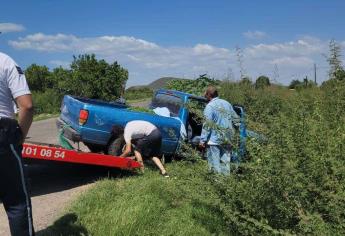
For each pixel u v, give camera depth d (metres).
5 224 6.14
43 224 6.09
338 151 5.15
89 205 6.64
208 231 5.87
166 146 9.98
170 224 6.02
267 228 4.70
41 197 7.56
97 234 5.66
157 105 11.40
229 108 8.19
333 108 7.43
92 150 9.80
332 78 8.41
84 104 8.91
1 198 4.40
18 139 4.34
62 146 8.50
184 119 10.27
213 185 5.64
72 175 9.20
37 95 32.84
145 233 5.72
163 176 8.69
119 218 6.00
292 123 5.43
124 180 8.35
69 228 5.82
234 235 5.55
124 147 9.35
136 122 8.99
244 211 5.29
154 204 6.59
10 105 4.34
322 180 4.83
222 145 6.17
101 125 9.06
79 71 33.12
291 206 4.84
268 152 5.11
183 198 6.68
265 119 5.75
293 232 4.70
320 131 5.44
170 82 16.84
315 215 4.49
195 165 6.33
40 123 20.69
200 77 16.44
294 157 4.97
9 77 4.28
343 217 4.63
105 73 33.47
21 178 4.35
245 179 5.43
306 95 8.49
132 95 63.12
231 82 14.24
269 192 4.96
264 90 10.70
